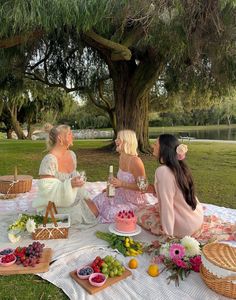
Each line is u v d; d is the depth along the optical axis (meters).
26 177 4.78
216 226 2.95
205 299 2.09
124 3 3.98
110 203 3.36
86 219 3.28
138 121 9.90
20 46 6.17
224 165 8.41
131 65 9.70
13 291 2.20
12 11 3.70
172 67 9.74
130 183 3.28
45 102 18.70
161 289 2.20
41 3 3.71
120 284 2.25
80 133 24.39
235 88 9.58
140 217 3.11
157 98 13.05
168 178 2.68
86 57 10.27
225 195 5.14
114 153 10.57
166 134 2.87
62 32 7.00
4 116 21.89
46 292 2.19
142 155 9.73
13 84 10.54
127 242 2.74
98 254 2.68
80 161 8.96
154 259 2.53
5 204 4.07
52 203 2.90
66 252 2.66
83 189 3.36
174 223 2.78
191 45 5.55
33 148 12.62
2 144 14.55
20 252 2.52
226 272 2.04
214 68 7.71
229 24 4.96
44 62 10.20
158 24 4.95
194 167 8.09
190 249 2.45
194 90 10.97
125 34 5.98
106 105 11.66
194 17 4.77
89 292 2.15
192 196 2.76
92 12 3.85
